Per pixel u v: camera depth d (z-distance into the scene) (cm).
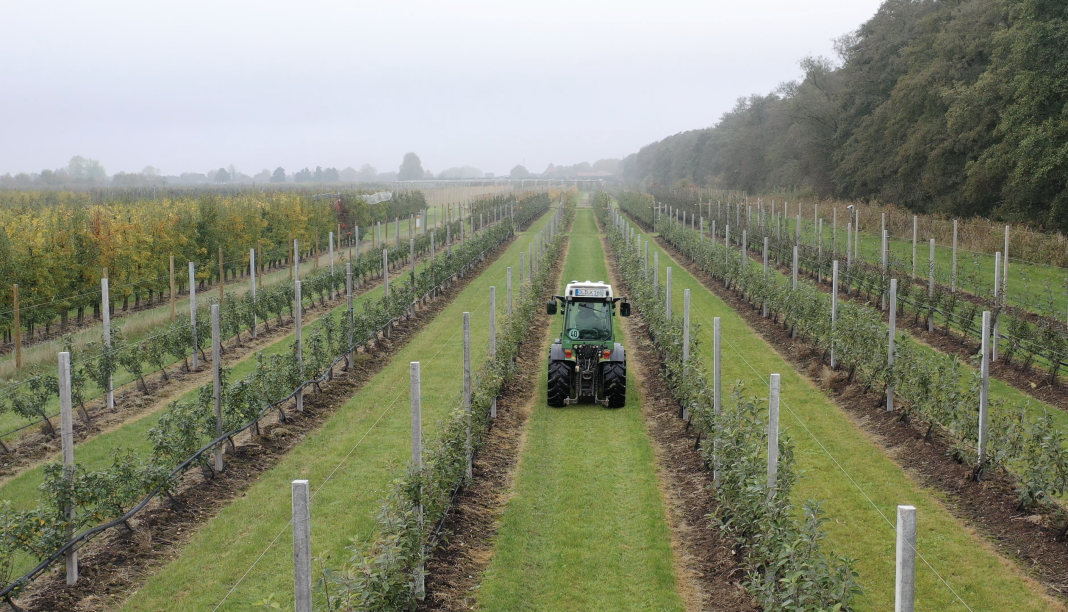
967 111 4256
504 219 5762
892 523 1048
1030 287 2512
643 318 2391
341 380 1844
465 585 912
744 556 905
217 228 3394
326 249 4522
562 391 1620
